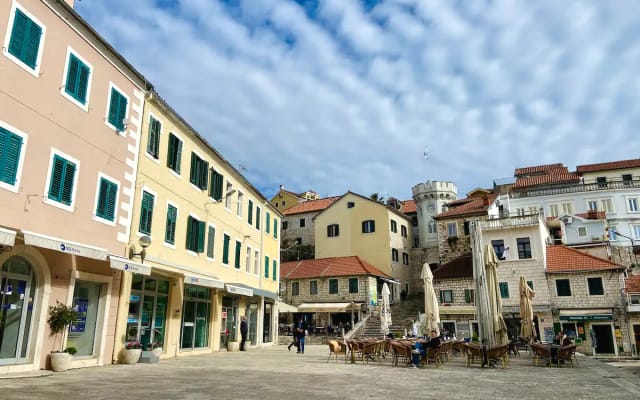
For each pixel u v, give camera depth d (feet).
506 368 54.34
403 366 56.08
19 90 38.75
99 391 31.09
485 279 60.49
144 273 50.39
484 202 154.30
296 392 32.91
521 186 175.42
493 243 125.29
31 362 40.04
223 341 83.30
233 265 87.66
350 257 152.87
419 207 186.91
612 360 92.32
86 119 46.98
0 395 27.99
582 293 111.65
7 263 39.04
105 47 50.03
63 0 43.14
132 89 55.62
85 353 47.47
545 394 33.53
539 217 120.88
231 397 29.99
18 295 39.93
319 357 69.97
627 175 169.58
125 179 53.21
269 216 114.32
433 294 77.82
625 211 154.30
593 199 157.89
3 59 37.29
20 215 38.11
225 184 85.15
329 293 143.43
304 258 192.03
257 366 53.31
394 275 162.91
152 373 42.96
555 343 65.72
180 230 66.39
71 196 44.19
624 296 106.73
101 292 49.83
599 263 112.88
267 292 98.27
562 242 144.77
